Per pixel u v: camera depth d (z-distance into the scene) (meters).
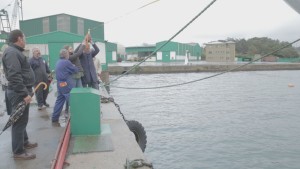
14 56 5.39
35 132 7.86
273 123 18.91
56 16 46.91
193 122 19.23
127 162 5.41
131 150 6.29
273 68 69.88
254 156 13.09
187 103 26.80
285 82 44.88
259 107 24.58
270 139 15.46
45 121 9.14
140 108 24.36
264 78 51.69
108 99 11.77
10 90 5.52
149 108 24.33
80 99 7.07
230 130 17.25
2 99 14.65
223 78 51.84
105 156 5.96
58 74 8.63
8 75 5.40
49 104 12.45
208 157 12.96
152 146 14.38
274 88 37.88
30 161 5.82
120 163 5.65
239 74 60.56
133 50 106.81
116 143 6.71
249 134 16.39
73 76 8.77
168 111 23.03
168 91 35.44
